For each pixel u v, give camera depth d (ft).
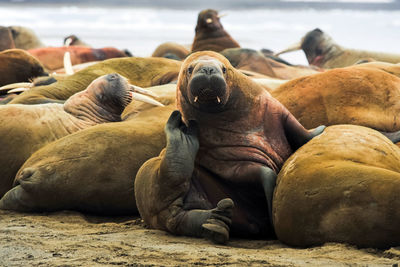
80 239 73.10
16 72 171.73
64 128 111.65
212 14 228.02
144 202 81.15
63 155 96.53
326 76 97.91
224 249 68.85
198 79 72.33
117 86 118.32
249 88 80.64
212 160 79.51
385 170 68.08
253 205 80.07
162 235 77.41
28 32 286.25
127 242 71.72
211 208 77.87
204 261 61.52
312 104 95.20
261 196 79.30
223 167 79.10
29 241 70.79
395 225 64.08
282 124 82.64
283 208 72.13
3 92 159.94
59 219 91.91
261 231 79.56
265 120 81.05
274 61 217.77
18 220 89.51
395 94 95.71
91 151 95.86
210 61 75.31
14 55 173.17
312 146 77.66
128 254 64.44
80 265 59.31
